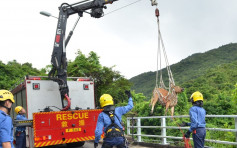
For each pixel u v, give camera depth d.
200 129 5.16
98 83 22.08
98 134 4.58
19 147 8.13
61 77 9.32
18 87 9.75
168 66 6.61
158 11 7.15
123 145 4.58
